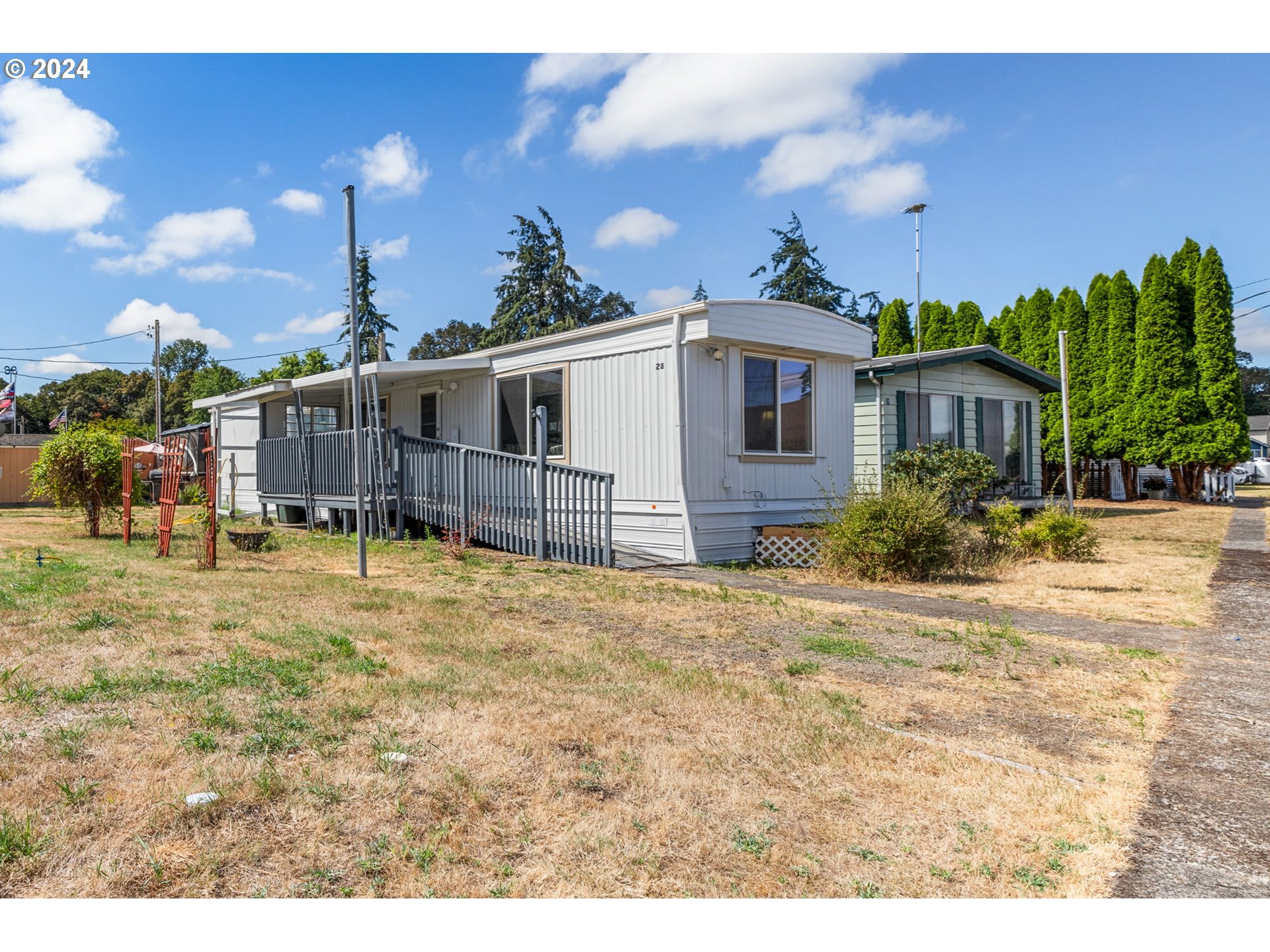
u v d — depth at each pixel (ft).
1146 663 17.71
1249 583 29.99
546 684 14.58
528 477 34.73
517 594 25.12
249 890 7.82
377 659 15.83
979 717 13.89
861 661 17.65
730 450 35.96
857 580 30.40
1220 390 77.25
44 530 46.32
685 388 34.01
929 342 94.17
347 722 12.14
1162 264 79.25
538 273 138.92
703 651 18.30
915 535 30.17
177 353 236.02
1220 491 81.76
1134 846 9.25
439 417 47.55
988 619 22.62
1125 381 82.84
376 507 40.16
